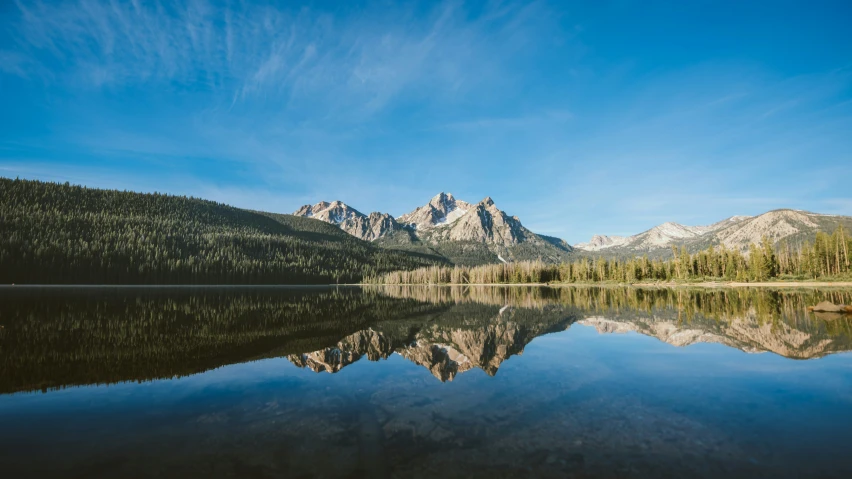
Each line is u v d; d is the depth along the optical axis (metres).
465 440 7.39
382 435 7.68
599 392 10.36
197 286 143.62
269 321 29.06
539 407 9.23
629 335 20.61
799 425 7.87
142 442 7.41
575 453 6.75
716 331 21.42
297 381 11.87
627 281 136.00
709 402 9.40
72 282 122.12
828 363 13.48
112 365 13.96
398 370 13.22
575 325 25.06
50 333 21.73
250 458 6.71
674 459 6.47
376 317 32.38
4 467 6.38
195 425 8.29
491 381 11.64
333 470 6.22
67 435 7.75
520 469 6.18
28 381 11.83
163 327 24.98
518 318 30.02
